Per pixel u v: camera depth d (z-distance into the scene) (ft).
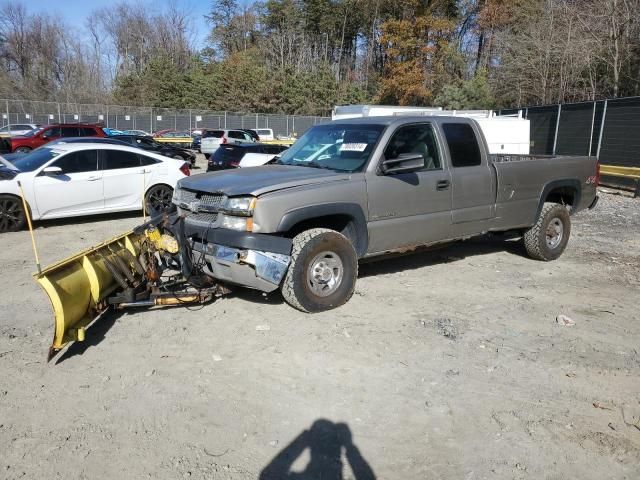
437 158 20.86
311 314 17.76
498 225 22.94
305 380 13.61
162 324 16.99
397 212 19.45
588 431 11.68
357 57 242.58
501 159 27.71
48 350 15.12
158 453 10.74
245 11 268.21
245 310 18.13
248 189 16.62
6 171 31.53
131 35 275.59
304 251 17.11
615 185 54.39
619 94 92.22
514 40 118.11
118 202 35.06
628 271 24.13
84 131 82.69
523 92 113.19
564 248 25.91
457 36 181.47
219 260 16.84
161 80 212.02
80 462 10.44
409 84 163.02
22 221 31.53
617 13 88.58
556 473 10.34
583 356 15.23
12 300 19.35
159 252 18.25
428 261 25.16
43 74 240.32
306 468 10.39
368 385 13.42
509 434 11.52
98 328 16.71
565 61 100.89
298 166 20.21
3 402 12.46
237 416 12.03
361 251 18.85
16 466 10.30
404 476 10.23
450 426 11.79
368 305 18.76
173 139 129.80
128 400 12.60
